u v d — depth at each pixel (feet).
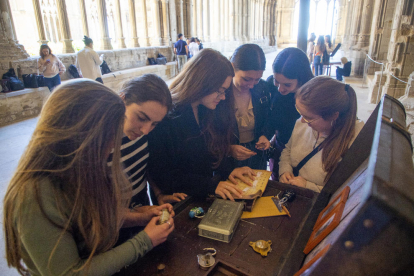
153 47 34.88
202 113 5.08
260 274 2.70
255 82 5.60
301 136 5.18
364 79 28.50
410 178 1.77
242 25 64.49
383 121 2.74
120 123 2.32
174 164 4.88
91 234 2.39
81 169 2.17
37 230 2.11
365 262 1.62
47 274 2.20
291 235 3.26
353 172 3.51
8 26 18.49
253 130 6.59
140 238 2.77
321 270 1.73
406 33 17.49
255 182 4.30
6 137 15.15
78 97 2.12
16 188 2.10
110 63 28.17
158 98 3.20
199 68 4.36
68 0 46.50
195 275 2.77
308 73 5.88
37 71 20.43
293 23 92.43
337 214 2.45
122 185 2.60
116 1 30.42
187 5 41.88
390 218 1.51
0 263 6.75
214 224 3.26
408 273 1.56
